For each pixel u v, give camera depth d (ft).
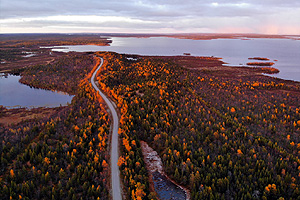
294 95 426.10
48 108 367.04
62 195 160.45
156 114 299.17
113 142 243.60
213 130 260.62
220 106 347.97
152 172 204.95
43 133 243.19
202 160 201.98
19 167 189.67
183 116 301.22
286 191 166.09
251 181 176.55
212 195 158.81
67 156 202.80
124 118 286.05
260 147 224.33
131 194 167.53
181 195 177.17
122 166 197.98
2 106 375.45
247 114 314.55
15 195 153.89
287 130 266.36
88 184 172.24
